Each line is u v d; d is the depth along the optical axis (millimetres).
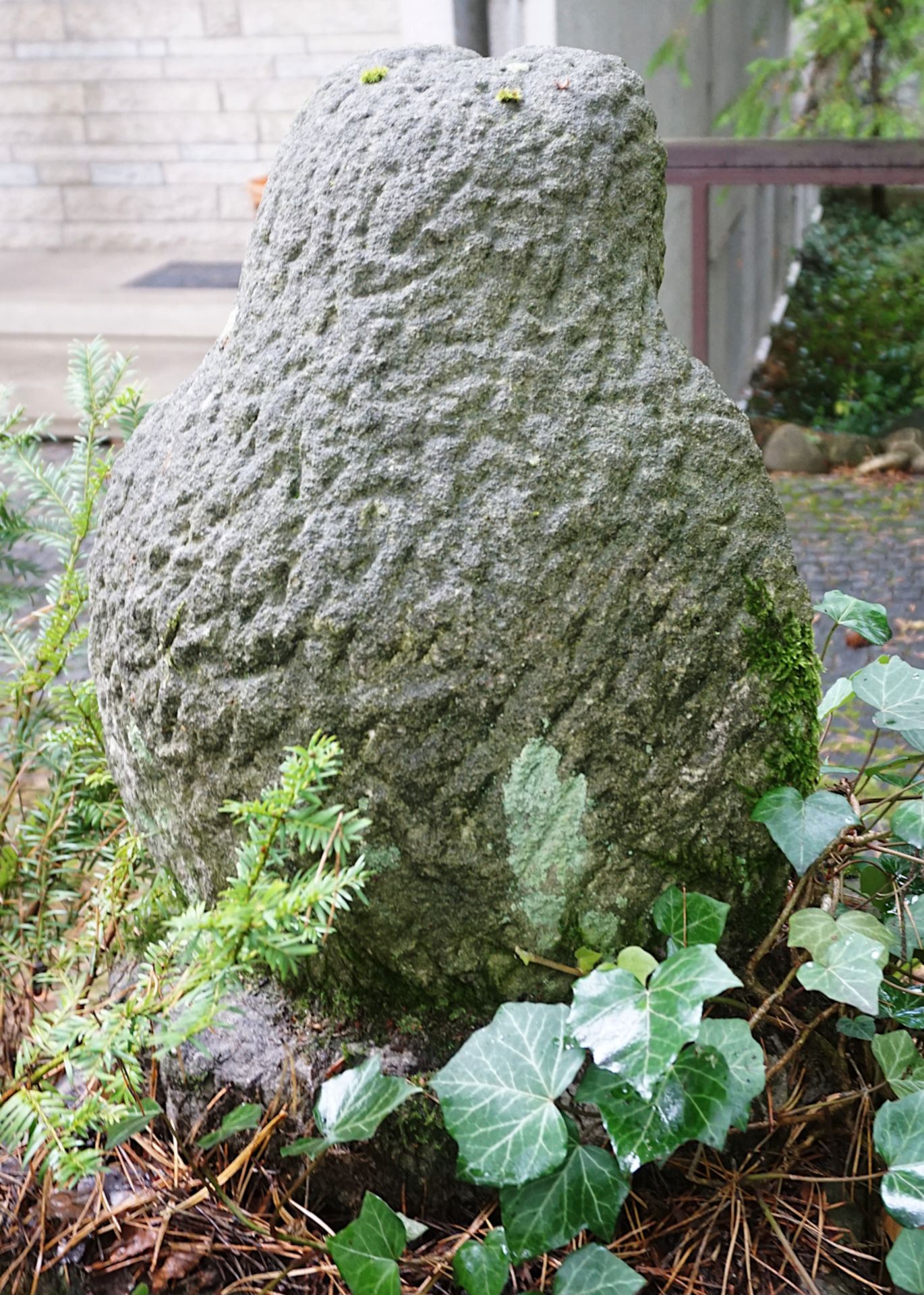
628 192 934
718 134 3238
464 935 897
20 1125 807
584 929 897
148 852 1025
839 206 4488
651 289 945
